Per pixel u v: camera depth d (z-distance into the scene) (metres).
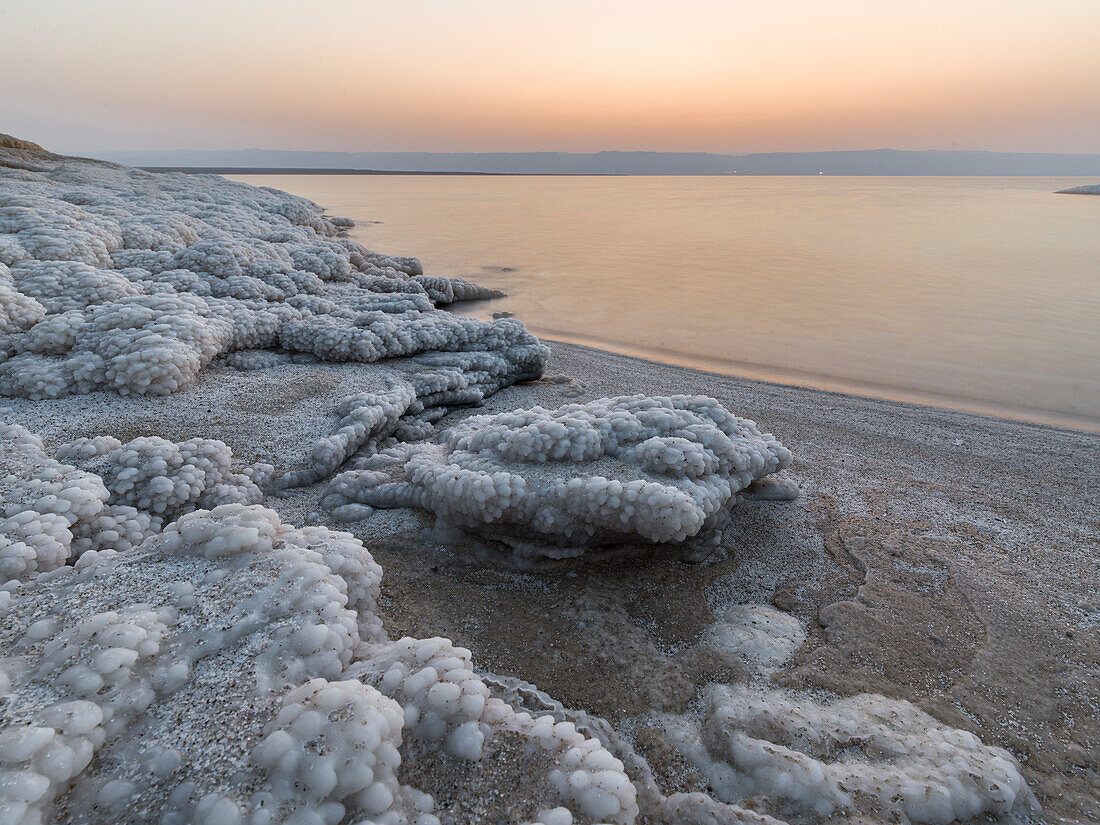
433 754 1.69
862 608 2.97
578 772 1.64
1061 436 5.57
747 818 1.77
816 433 5.55
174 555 2.35
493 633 2.78
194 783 1.44
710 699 2.40
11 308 5.32
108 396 4.73
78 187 15.02
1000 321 10.09
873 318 10.38
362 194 48.12
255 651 1.89
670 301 11.96
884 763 2.04
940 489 4.43
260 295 7.64
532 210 34.59
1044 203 39.34
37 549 2.48
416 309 8.32
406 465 3.95
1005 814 1.89
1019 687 2.47
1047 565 3.43
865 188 66.44
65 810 1.37
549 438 3.48
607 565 3.31
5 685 1.60
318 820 1.37
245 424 4.70
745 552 3.51
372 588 2.62
